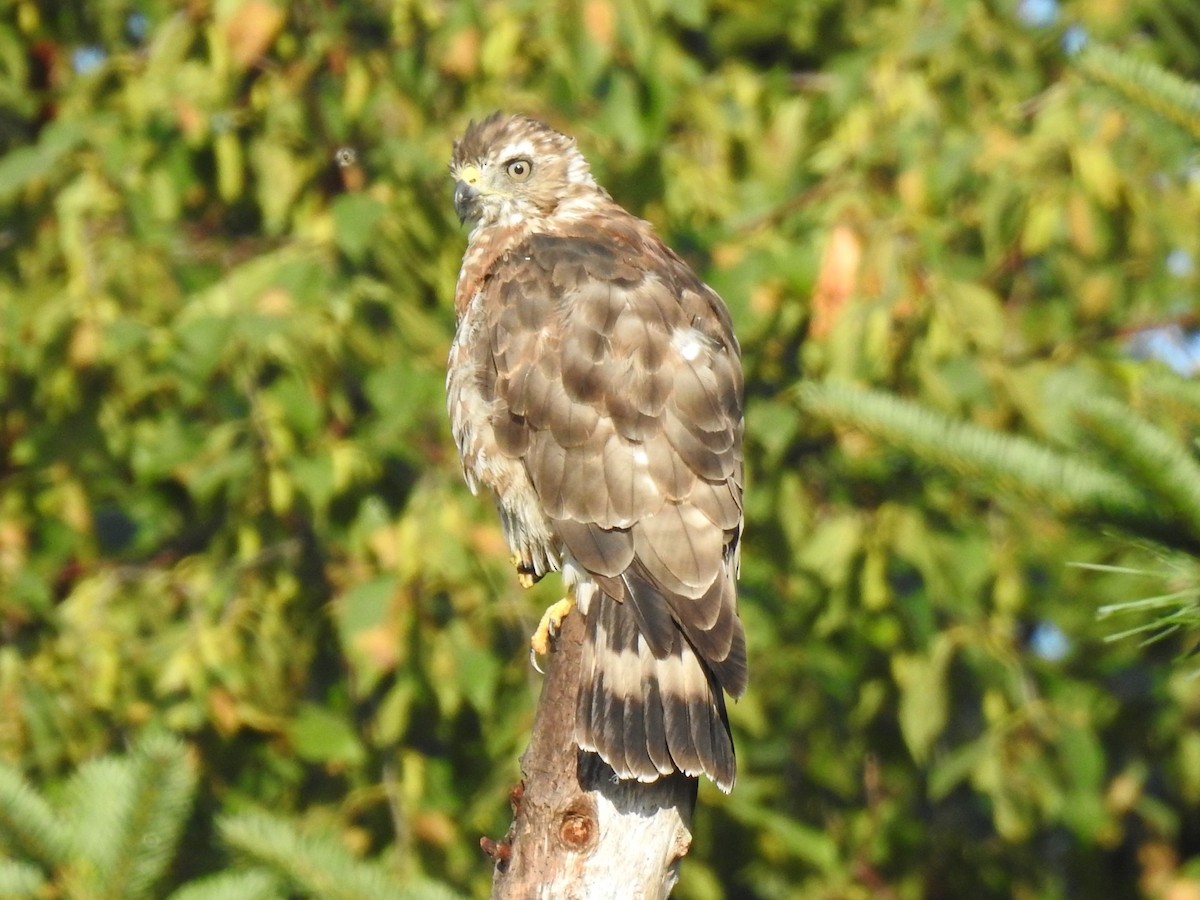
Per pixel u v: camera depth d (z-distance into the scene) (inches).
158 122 450.6
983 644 467.8
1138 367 453.4
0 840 257.0
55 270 478.6
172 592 461.4
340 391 446.3
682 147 487.8
